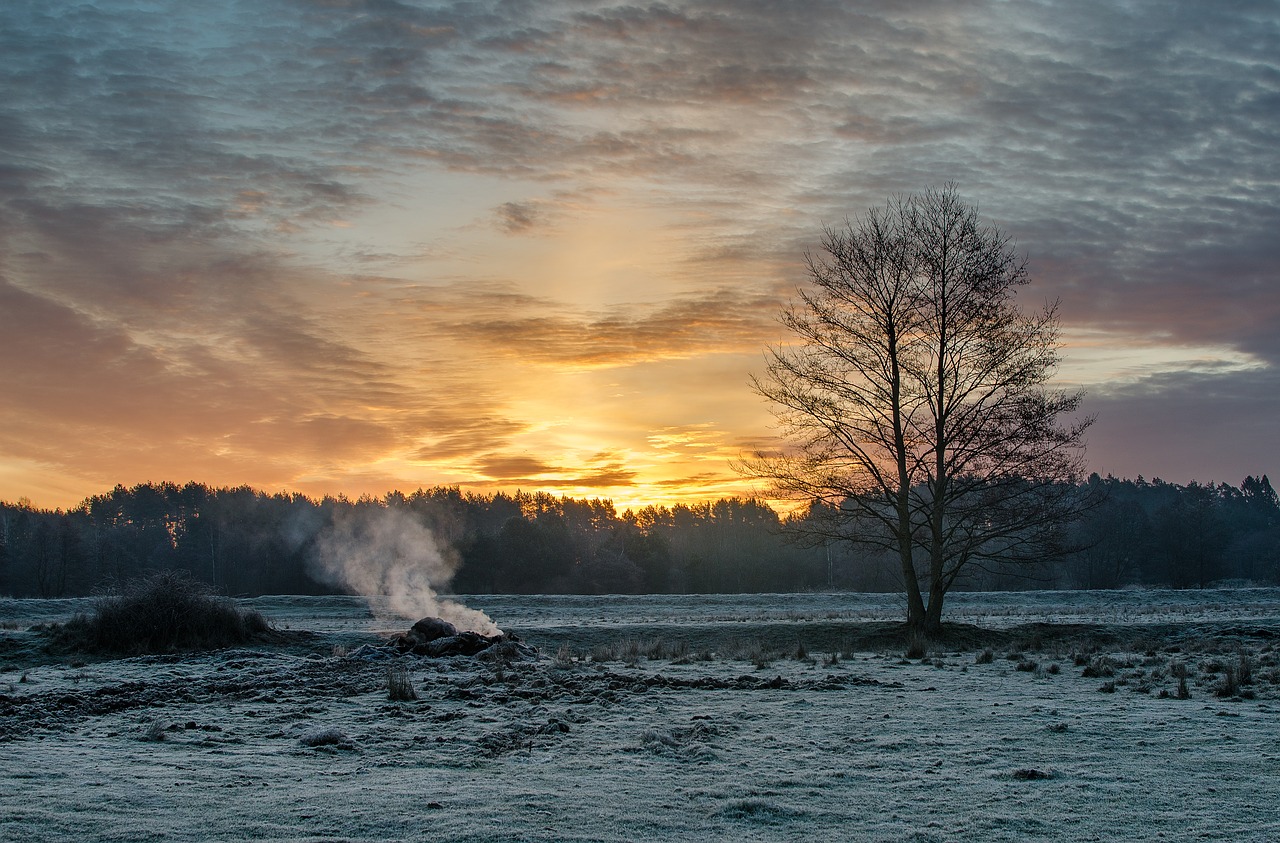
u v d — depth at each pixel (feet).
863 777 33.53
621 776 33.60
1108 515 317.01
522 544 327.88
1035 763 35.73
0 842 24.90
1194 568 328.08
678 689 56.80
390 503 466.29
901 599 187.42
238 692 55.93
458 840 25.61
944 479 99.14
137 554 385.91
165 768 34.73
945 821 27.99
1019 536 101.65
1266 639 87.30
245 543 384.88
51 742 40.42
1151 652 77.77
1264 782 32.55
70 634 89.86
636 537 356.38
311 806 28.99
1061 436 96.73
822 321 103.65
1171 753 37.37
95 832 25.89
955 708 49.08
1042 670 66.59
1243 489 624.59
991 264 98.63
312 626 123.34
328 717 47.14
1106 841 26.11
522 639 97.04
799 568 367.25
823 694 54.75
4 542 330.95
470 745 39.11
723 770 34.60
